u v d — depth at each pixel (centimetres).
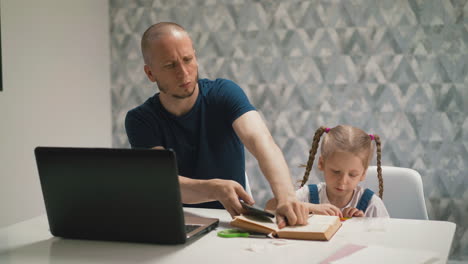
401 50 308
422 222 134
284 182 135
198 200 139
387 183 191
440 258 101
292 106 324
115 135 353
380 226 129
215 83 176
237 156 176
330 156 171
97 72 335
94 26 330
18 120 261
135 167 109
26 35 266
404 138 311
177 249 109
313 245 110
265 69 325
